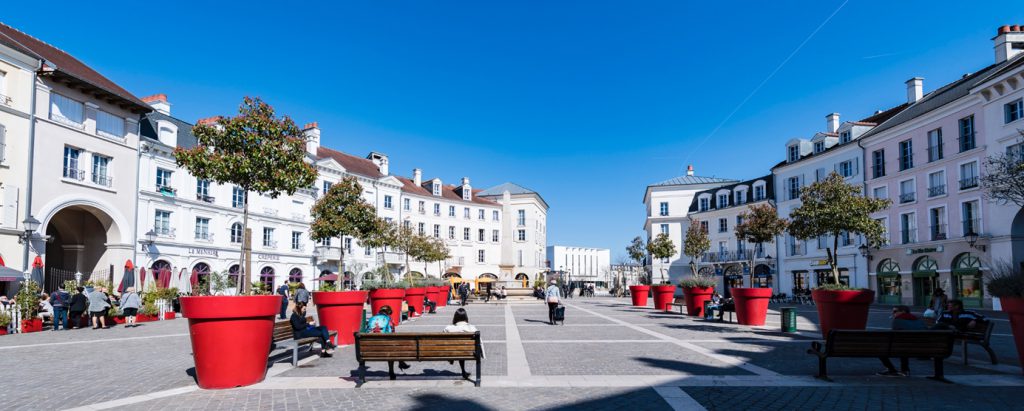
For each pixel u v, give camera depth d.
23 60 24.39
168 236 33.66
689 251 34.78
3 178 23.44
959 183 31.58
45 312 19.83
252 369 8.05
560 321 19.30
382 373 9.09
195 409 6.72
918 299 34.50
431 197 61.06
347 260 48.00
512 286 44.06
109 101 28.92
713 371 9.33
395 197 56.19
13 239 23.58
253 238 40.06
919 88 40.50
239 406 6.84
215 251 36.97
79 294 19.25
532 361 10.45
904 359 8.82
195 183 35.94
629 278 77.81
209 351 7.79
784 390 7.80
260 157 9.96
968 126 31.31
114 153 29.08
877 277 37.81
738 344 13.05
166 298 24.23
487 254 66.88
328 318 12.80
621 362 10.31
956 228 31.78
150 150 32.59
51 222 29.33
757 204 50.44
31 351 12.55
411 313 22.06
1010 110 28.38
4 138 23.53
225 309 7.73
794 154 47.66
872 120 44.56
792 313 15.79
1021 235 28.34
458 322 10.55
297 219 44.03
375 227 23.36
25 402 7.18
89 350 12.69
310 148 47.75
